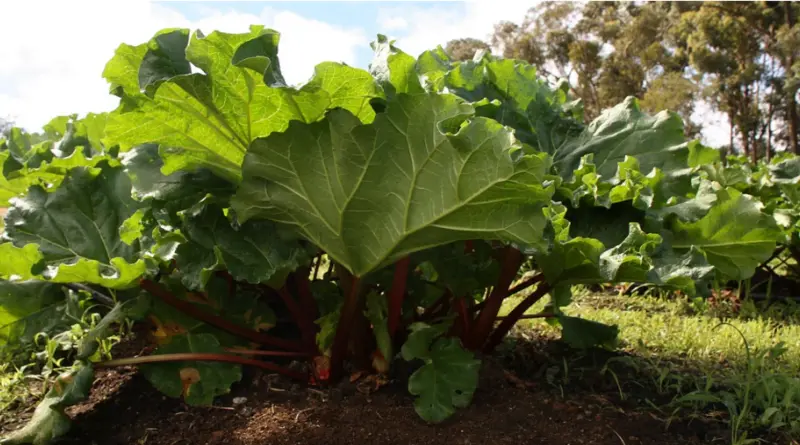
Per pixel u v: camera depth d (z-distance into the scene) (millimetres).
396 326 2418
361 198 1993
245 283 2709
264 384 2479
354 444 2053
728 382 2674
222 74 1855
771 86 29547
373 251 2129
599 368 2852
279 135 1895
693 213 2449
